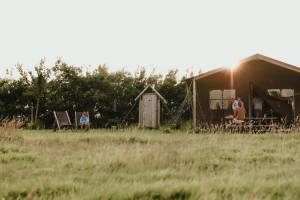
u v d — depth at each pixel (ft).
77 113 79.87
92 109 91.20
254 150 30.81
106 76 94.07
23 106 88.63
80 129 77.51
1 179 18.95
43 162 25.07
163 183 16.66
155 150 28.35
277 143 37.68
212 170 22.02
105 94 92.27
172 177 19.56
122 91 94.68
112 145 34.71
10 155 27.78
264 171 20.84
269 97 66.08
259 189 15.98
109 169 22.06
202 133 55.16
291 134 47.88
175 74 97.91
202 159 25.88
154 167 22.48
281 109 65.10
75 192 16.02
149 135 47.96
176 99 96.63
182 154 26.94
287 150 31.89
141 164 22.91
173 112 94.07
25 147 34.12
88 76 92.43
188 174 20.07
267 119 65.36
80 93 90.38
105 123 91.76
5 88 86.94
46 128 88.12
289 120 64.08
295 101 66.90
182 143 36.35
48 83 89.35
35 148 33.50
